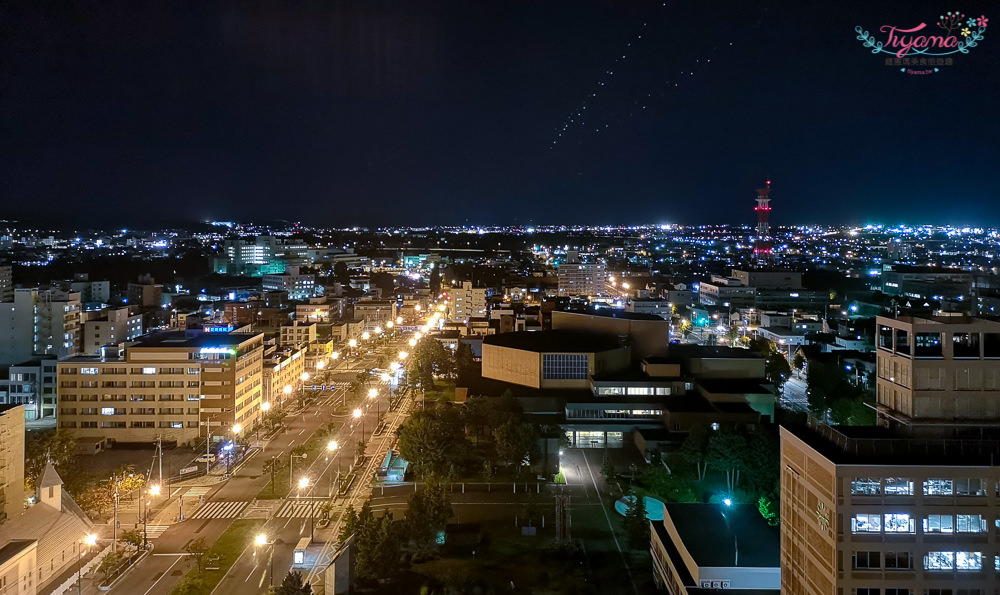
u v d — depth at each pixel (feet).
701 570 334.65
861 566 267.18
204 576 395.75
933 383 316.60
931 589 265.34
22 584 363.97
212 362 650.02
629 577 399.85
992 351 318.04
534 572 400.47
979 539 265.13
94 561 412.98
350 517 401.29
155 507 502.79
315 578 393.91
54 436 556.51
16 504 466.29
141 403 646.74
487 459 584.81
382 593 369.71
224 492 532.32
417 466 550.77
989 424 312.50
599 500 513.45
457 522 469.98
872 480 266.98
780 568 332.39
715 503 423.23
